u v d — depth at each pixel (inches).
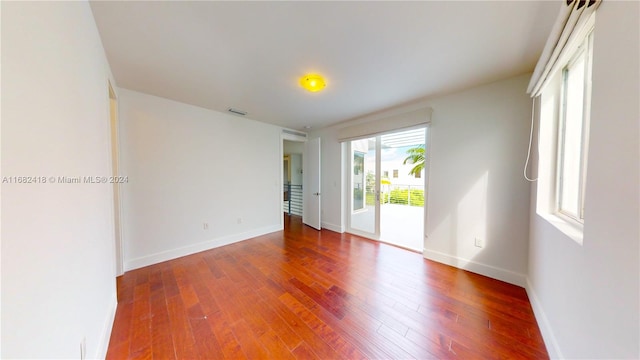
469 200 94.6
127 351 52.7
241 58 70.0
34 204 25.9
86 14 45.6
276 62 72.3
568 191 59.8
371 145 146.7
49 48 30.0
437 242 105.6
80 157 40.7
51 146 30.0
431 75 81.3
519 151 81.7
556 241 50.9
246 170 144.5
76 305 36.4
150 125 103.0
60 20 33.5
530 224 77.9
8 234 21.5
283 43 62.1
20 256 23.2
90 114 47.6
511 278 84.0
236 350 53.2
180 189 113.9
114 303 66.7
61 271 31.6
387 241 137.6
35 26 27.0
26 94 25.0
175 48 64.3
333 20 52.7
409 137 137.8
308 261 107.3
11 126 22.4
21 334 23.0
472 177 93.5
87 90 45.8
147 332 59.0
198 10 49.3
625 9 26.5
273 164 161.8
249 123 145.5
